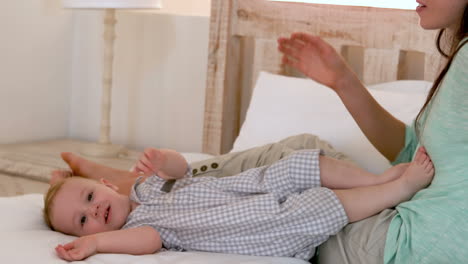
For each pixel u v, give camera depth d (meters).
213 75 2.23
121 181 1.60
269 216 1.23
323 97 1.85
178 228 1.29
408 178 1.24
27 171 2.35
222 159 1.61
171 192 1.39
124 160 2.51
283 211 1.25
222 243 1.27
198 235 1.28
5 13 2.62
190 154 1.96
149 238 1.24
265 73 2.02
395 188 1.25
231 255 1.23
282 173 1.34
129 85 2.79
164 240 1.30
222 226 1.25
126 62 2.79
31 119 2.79
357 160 1.70
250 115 1.93
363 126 1.48
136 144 2.80
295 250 1.26
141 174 1.70
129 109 2.80
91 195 1.38
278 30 2.15
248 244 1.25
